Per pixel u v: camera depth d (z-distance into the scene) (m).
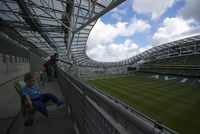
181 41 50.91
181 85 36.62
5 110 6.01
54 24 19.72
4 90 10.88
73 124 4.43
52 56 13.70
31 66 32.47
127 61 76.38
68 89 5.79
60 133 3.97
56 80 13.70
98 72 53.69
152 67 60.75
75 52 41.81
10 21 18.61
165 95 26.38
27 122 4.35
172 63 60.62
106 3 14.67
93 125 2.42
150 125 1.05
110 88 33.19
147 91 29.92
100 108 2.10
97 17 9.51
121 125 1.50
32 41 31.14
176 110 18.55
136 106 20.27
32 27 19.80
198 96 25.48
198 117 16.17
